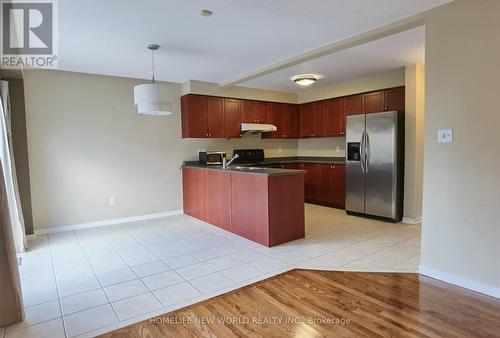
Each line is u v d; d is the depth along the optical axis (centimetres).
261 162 631
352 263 311
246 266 308
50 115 434
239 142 623
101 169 477
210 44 341
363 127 493
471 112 243
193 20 276
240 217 411
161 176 534
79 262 325
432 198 271
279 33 312
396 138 454
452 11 250
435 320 209
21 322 215
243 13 264
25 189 413
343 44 332
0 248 211
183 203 560
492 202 236
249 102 596
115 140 487
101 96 472
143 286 267
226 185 435
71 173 453
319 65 437
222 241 392
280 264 312
